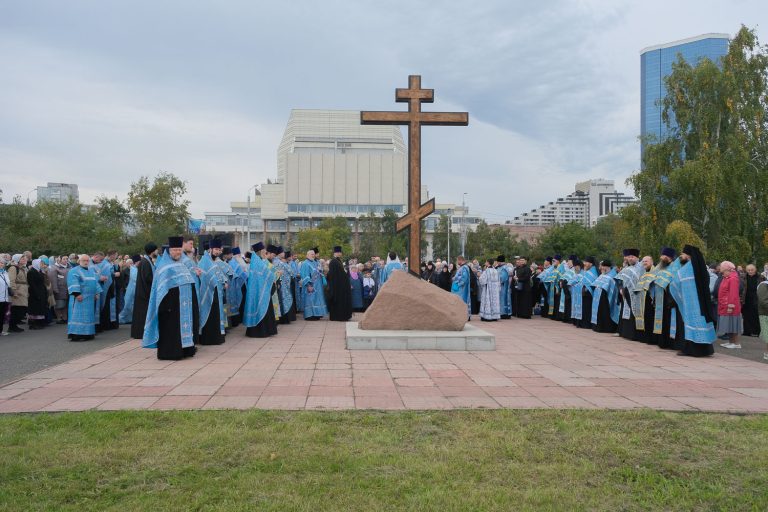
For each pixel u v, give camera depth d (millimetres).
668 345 11805
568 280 17828
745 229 28312
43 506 4137
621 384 8219
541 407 6797
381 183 102188
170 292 9977
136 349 11508
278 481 4594
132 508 4109
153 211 44562
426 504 4203
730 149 27719
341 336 13484
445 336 11492
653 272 12305
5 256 14734
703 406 6965
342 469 4852
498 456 5191
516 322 18344
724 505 4328
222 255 15062
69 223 38844
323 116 106562
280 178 114688
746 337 15125
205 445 5324
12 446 5316
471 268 20922
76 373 8797
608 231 71000
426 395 7367
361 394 7395
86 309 13336
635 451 5352
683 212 27859
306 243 72750
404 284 12539
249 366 9414
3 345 12555
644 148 31062
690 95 29172
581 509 4207
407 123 13273
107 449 5203
